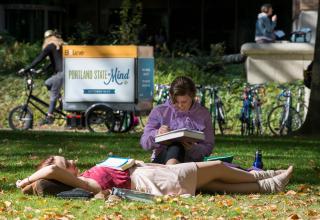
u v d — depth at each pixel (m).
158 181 8.49
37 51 26.73
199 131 8.99
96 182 8.41
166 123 9.32
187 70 25.22
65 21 31.61
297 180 10.26
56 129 20.75
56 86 19.03
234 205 8.05
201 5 31.66
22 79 25.03
